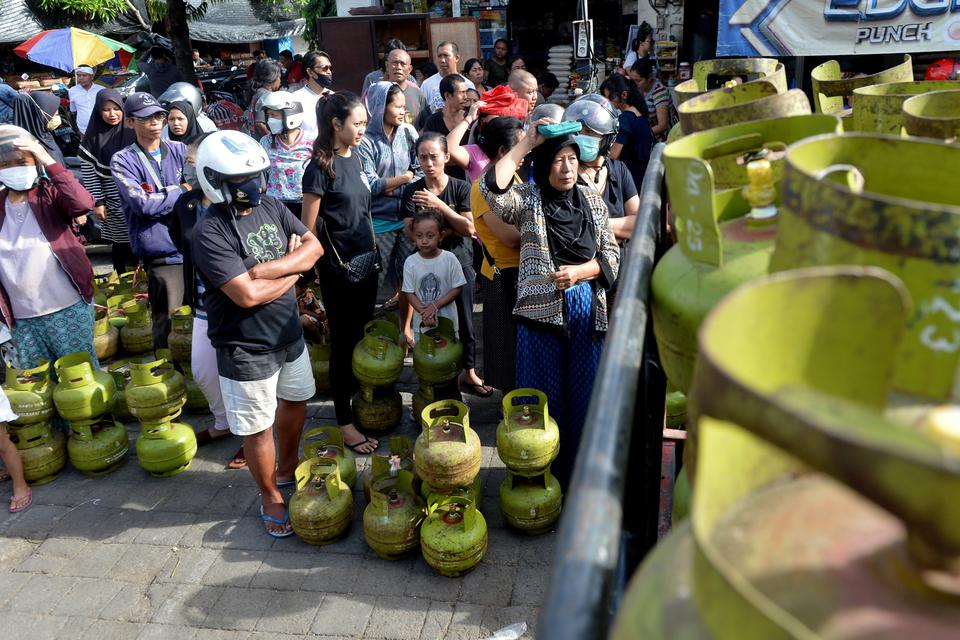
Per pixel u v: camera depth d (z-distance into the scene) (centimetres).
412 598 347
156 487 443
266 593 356
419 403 479
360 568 368
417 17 1055
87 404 442
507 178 342
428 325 469
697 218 108
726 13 673
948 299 69
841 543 59
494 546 376
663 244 194
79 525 412
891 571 56
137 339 610
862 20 642
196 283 427
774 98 127
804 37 663
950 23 620
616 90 679
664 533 184
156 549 390
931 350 71
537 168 348
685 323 109
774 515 63
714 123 132
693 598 58
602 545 69
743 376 59
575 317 356
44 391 448
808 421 45
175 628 340
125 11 1798
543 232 346
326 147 416
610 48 1331
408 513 365
